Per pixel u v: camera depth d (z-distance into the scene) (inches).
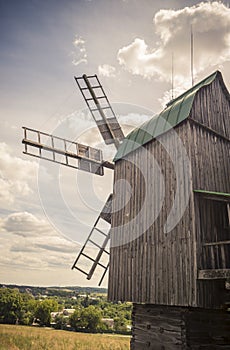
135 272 375.2
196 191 319.9
